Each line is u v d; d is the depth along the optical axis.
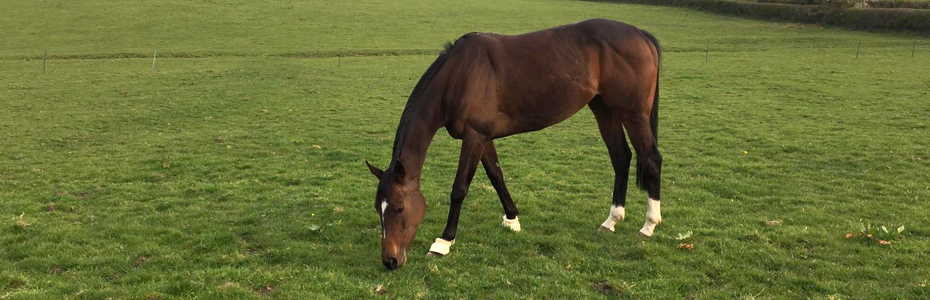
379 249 6.56
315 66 28.36
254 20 44.44
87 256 6.29
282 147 12.77
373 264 6.13
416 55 33.19
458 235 7.00
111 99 19.64
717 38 39.88
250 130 14.89
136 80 23.75
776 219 7.61
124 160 11.52
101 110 17.80
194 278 5.62
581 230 7.23
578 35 6.57
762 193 8.98
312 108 18.27
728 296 5.33
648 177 6.91
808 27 45.38
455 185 6.35
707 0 55.97
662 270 5.89
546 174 10.45
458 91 6.17
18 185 9.70
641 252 6.36
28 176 10.34
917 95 18.80
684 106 18.16
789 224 7.40
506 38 6.48
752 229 7.14
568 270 5.97
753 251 6.34
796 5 49.25
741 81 22.95
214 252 6.48
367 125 15.59
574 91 6.46
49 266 6.01
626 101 6.71
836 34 41.31
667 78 24.20
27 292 5.32
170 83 23.09
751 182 9.59
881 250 6.29
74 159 11.69
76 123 15.87
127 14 44.78
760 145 12.56
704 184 9.51
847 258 6.13
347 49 34.38
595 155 12.01
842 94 19.44
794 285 5.50
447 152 12.27
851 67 26.27
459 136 6.34
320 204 8.41
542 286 5.53
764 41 38.62
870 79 22.58
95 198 8.86
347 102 19.44
